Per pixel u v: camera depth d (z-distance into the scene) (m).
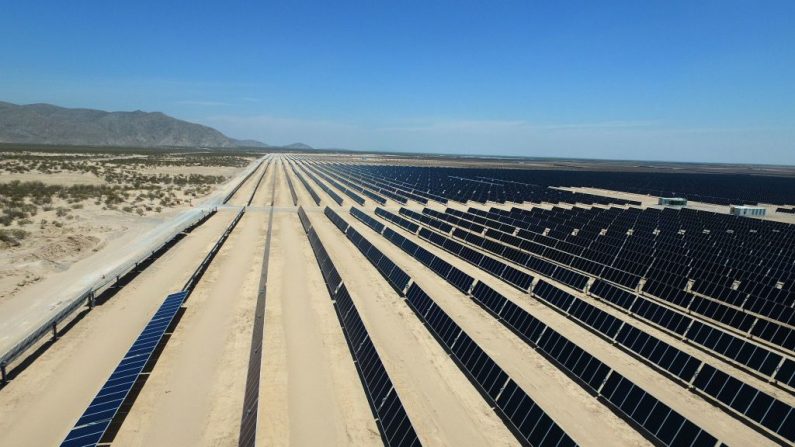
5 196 69.00
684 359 24.67
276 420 19.88
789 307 33.28
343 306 31.91
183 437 18.36
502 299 33.50
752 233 68.81
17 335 26.97
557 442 17.45
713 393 22.45
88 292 30.95
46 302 32.12
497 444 19.02
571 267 48.47
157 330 25.59
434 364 25.72
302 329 29.53
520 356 27.03
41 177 102.25
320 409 20.94
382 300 35.84
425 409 21.28
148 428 18.80
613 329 29.55
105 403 18.44
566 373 25.11
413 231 66.19
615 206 105.31
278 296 35.28
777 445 19.23
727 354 27.12
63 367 23.41
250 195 97.81
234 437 18.45
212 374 23.23
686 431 18.14
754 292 40.31
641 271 45.00
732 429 20.38
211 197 91.38
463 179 170.88
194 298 33.88
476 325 31.52
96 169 125.75
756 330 30.56
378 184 144.50
